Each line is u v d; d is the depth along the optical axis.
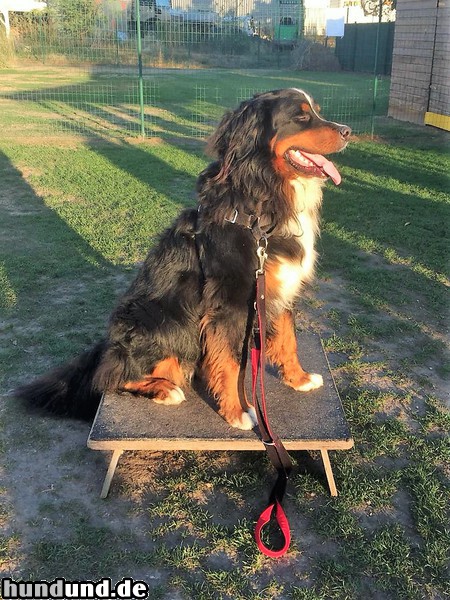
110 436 1.30
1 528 1.25
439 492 1.35
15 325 2.14
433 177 4.32
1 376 1.83
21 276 2.56
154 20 8.62
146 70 10.82
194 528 1.25
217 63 11.61
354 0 12.71
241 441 1.30
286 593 1.10
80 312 2.25
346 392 1.76
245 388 1.52
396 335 2.11
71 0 8.60
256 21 11.53
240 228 1.32
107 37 8.77
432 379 1.84
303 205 1.39
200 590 1.10
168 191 3.90
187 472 1.42
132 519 1.28
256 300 1.31
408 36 6.64
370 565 1.15
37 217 3.35
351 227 3.23
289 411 1.41
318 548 1.20
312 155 1.34
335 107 7.67
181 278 1.39
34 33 9.55
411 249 2.93
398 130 6.30
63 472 1.42
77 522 1.27
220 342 1.35
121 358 1.44
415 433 1.57
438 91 6.22
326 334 2.11
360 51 11.84
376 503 1.31
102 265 2.69
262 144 1.31
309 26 12.02
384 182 4.17
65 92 8.73
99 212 3.46
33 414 1.62
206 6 10.09
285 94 1.33
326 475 1.34
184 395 1.47
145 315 1.41
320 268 2.68
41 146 5.36
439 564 1.15
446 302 2.36
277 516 1.22
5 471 1.42
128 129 6.30
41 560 1.17
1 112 7.12
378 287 2.49
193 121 6.79
